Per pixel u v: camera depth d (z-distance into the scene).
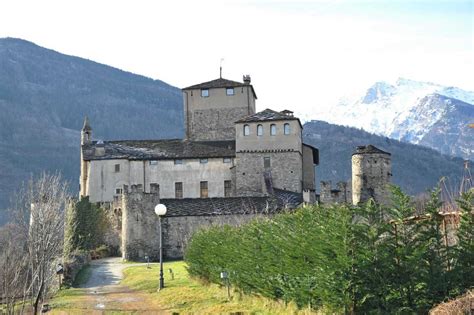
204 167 99.06
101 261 82.19
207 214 79.94
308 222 32.94
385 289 26.50
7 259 37.19
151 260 81.19
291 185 95.25
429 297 25.48
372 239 27.09
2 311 35.94
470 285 25.17
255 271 38.09
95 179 100.50
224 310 36.47
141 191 82.81
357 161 86.12
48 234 47.44
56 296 49.62
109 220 91.62
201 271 51.19
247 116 99.81
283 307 34.28
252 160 96.31
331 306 28.45
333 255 28.67
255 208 76.75
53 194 60.97
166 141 105.50
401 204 27.08
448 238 27.39
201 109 106.44
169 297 44.75
